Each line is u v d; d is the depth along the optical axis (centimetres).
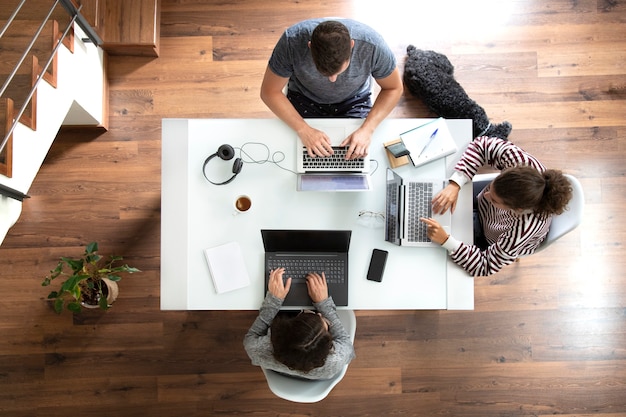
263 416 262
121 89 269
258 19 273
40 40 217
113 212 265
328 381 181
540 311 265
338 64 160
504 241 187
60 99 218
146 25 258
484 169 264
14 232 261
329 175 191
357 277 191
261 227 192
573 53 274
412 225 189
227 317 263
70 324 260
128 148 267
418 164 192
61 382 259
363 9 274
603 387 263
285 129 195
